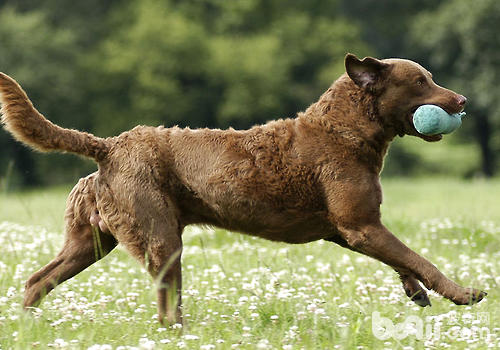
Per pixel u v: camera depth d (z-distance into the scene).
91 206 10.05
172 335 9.02
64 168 68.31
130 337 8.66
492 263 13.82
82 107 70.94
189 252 14.79
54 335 8.79
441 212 23.50
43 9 74.88
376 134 10.05
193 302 10.31
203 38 69.69
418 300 10.21
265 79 66.94
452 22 65.69
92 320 9.34
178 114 68.19
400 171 76.50
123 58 68.62
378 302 10.57
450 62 68.75
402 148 76.94
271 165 9.93
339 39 70.75
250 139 10.07
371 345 8.71
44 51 68.25
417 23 70.44
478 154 80.56
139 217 9.66
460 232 17.33
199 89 70.12
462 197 32.62
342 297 10.89
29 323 8.74
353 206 9.80
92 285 11.57
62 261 10.05
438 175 75.19
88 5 75.88
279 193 9.93
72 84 68.62
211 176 9.87
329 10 75.56
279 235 10.24
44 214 20.42
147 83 66.81
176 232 9.84
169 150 9.94
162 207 9.75
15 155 68.31
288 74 68.81
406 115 10.12
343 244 10.60
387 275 12.69
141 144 9.88
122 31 72.94
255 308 9.62
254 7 71.88
